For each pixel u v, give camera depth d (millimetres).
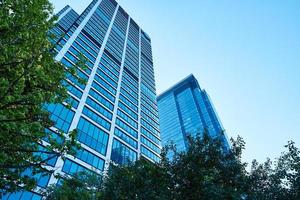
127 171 12219
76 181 8578
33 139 6539
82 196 9148
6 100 5523
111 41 92312
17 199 29859
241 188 10758
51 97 6676
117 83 74812
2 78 5488
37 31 7695
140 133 68875
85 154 44438
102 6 109938
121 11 128375
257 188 11328
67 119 45281
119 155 53688
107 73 72875
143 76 100938
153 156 67375
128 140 60875
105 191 12117
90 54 70812
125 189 11375
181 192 10945
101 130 53125
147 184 11109
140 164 12211
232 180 11109
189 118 143500
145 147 66438
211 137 13195
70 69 7691
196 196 10492
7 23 6711
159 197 10422
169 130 145875
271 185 11250
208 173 10719
